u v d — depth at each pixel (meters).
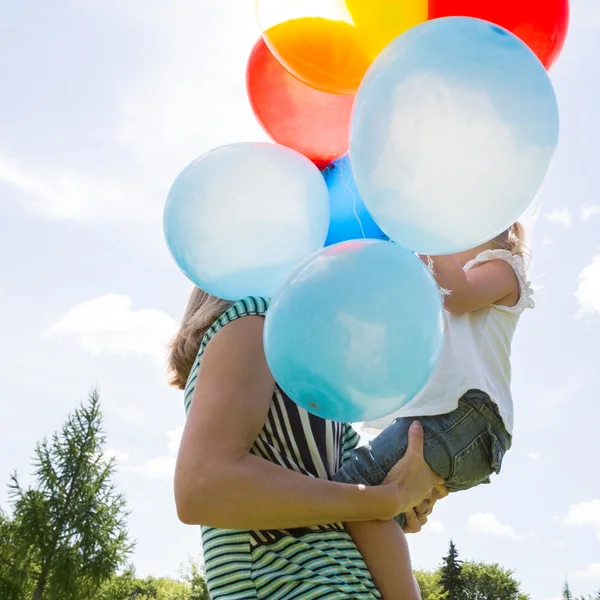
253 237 1.45
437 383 1.90
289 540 1.29
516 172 1.28
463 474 1.83
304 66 1.59
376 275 1.24
